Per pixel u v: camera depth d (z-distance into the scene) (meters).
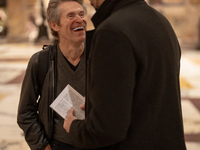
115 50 0.92
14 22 15.11
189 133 3.42
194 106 4.54
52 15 1.44
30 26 14.42
